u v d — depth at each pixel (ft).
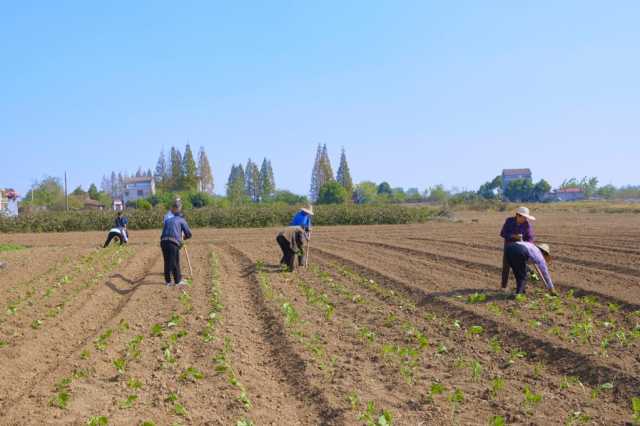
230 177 450.71
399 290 41.16
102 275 48.75
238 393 20.94
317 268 52.49
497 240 77.30
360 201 325.01
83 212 137.69
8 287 43.24
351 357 25.35
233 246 76.33
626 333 27.25
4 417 18.30
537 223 122.31
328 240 85.71
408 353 25.14
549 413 18.89
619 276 42.06
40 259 59.82
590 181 414.41
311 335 28.94
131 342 26.78
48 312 33.91
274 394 21.24
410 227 125.80
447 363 24.41
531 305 32.99
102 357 25.09
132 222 134.41
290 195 284.00
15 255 63.82
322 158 350.23
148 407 19.51
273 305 35.65
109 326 30.73
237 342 28.04
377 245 75.61
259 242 83.61
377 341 27.99
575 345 25.25
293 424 18.45
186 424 18.13
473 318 31.22
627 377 21.06
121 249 71.10
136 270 53.78
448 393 20.79
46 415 18.57
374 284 43.45
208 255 64.69
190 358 25.32
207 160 402.52
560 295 36.50
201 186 395.75
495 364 24.17
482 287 39.68
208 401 20.26
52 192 291.17
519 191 378.32
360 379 22.27
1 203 212.64
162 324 31.32
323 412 19.27
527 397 19.45
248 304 37.47
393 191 508.94
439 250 65.10
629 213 177.27
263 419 18.78
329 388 21.27
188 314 33.78
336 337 28.73
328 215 146.41
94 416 18.49
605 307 32.81
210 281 45.68
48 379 22.16
